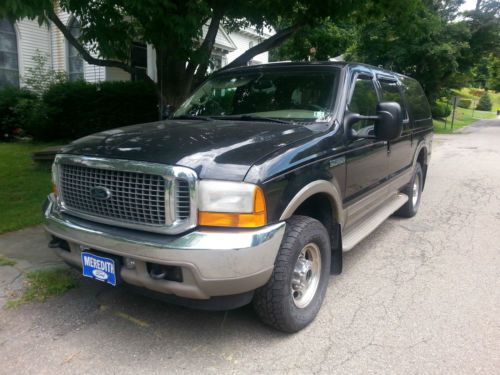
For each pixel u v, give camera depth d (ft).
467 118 147.43
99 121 41.50
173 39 21.42
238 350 10.26
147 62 44.96
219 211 8.93
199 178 8.94
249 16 25.39
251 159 9.52
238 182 9.00
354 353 10.23
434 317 11.93
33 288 12.90
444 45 82.02
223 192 8.91
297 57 50.08
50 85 43.06
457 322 11.67
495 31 91.61
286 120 12.78
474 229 20.22
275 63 15.40
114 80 44.80
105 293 12.87
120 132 11.59
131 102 41.32
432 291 13.55
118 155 9.72
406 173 19.66
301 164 10.42
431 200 26.02
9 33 47.52
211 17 23.65
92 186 10.12
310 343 10.60
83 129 42.09
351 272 14.99
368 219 16.03
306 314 11.09
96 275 10.16
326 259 11.76
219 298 9.39
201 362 9.80
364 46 84.84
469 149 55.62
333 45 53.26
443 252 17.10
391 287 13.80
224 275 8.84
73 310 11.92
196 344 10.48
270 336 10.84
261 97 14.03
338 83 13.34
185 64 25.94
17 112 41.96
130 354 10.05
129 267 9.62
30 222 18.30
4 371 9.40
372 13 28.91
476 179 32.96
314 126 12.20
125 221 9.69
